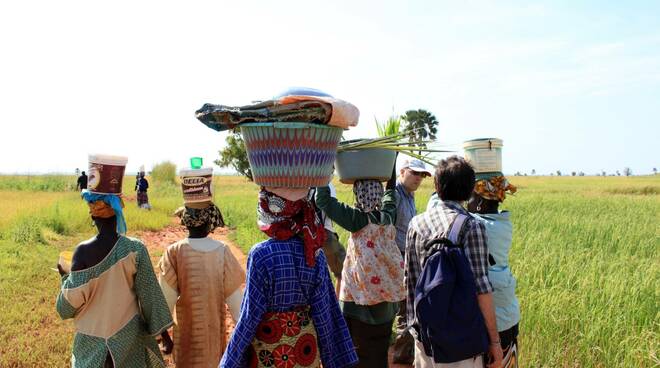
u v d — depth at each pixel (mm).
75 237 15367
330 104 2762
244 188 48469
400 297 4441
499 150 3895
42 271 10188
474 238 3350
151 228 18312
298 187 2867
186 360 4238
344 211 4277
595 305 6637
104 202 3676
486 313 3320
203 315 4219
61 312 3684
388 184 4660
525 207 22422
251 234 15320
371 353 4488
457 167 3516
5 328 6875
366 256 4371
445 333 3230
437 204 3623
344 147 4172
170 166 47812
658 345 5523
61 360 5902
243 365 2930
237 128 2916
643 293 7043
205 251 4270
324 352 3008
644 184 58062
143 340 3932
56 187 41625
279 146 2771
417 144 4125
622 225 14844
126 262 3729
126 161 3744
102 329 3660
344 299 4527
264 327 2885
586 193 40250
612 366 5383
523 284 7547
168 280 4242
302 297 2941
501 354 3373
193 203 4207
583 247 11375
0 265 10414
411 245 3676
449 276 3256
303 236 2963
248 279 2865
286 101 2748
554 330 6039
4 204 21750
